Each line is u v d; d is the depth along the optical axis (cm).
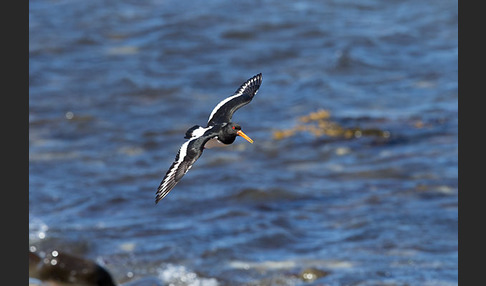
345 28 4044
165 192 1090
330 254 1922
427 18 4191
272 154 2625
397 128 2803
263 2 4438
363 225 2073
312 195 2294
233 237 2011
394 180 2389
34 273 1352
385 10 4347
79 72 3491
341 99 3153
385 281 1780
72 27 4056
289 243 1983
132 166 2556
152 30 4003
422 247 1942
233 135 1277
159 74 3459
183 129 2895
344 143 2698
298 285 1775
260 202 2250
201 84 3356
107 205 2239
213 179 2417
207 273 1828
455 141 2659
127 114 3038
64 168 2522
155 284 1784
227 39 3884
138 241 1991
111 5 4391
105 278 1356
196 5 4369
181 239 1994
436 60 3612
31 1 4456
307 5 4403
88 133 2845
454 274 1805
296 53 3706
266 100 3159
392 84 3334
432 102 3092
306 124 2872
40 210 2184
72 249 1939
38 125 2897
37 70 3497
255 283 1788
